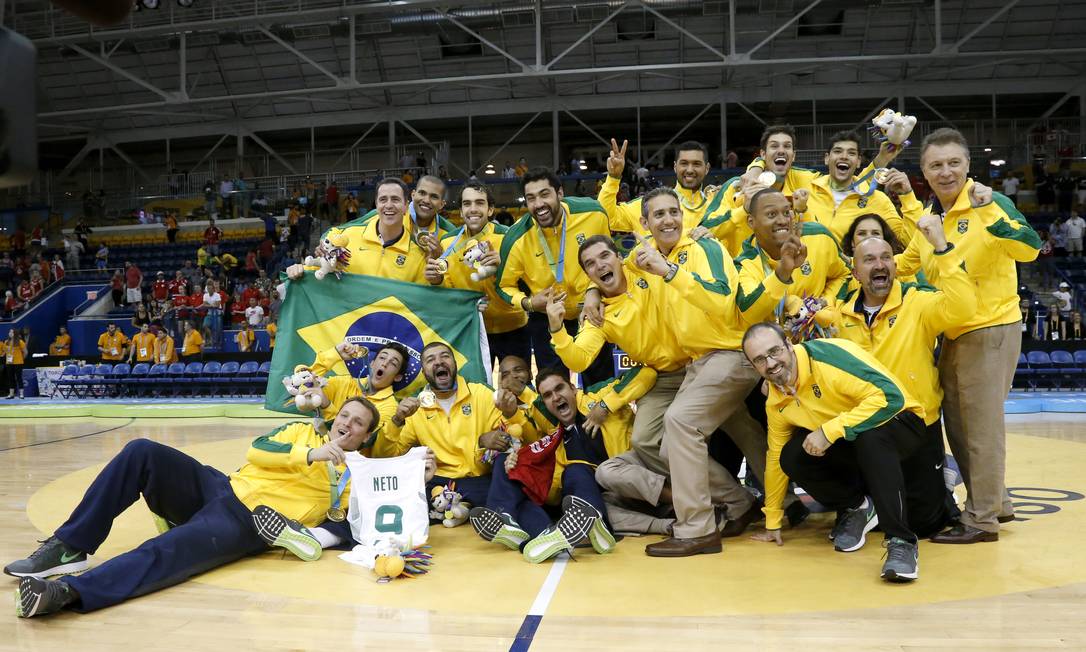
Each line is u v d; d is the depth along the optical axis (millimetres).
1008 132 23875
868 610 3443
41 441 10398
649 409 5047
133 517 5598
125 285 22516
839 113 25453
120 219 26719
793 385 4258
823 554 4449
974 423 4520
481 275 5602
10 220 27578
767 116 25469
